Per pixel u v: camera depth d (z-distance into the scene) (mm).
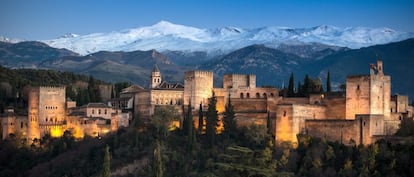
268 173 199875
